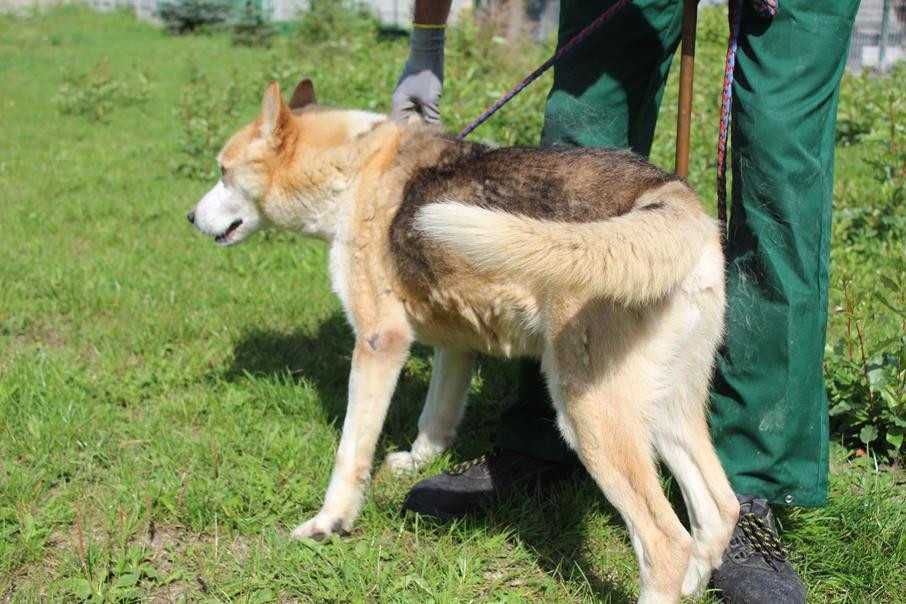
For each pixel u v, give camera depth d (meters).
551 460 3.38
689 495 2.85
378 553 2.98
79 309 5.02
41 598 2.78
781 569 2.86
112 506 3.19
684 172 3.11
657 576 2.56
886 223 5.87
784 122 2.77
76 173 7.95
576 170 2.83
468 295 2.89
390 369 3.16
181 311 4.96
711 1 14.84
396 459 3.67
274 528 3.15
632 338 2.62
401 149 3.20
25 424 3.74
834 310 4.59
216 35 19.78
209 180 7.87
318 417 3.91
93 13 21.92
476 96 8.83
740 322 2.88
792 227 2.80
